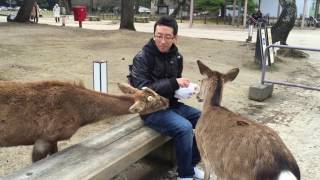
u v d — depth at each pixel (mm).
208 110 1940
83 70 4738
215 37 10883
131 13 10375
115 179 2271
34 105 1881
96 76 2666
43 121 1895
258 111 3826
